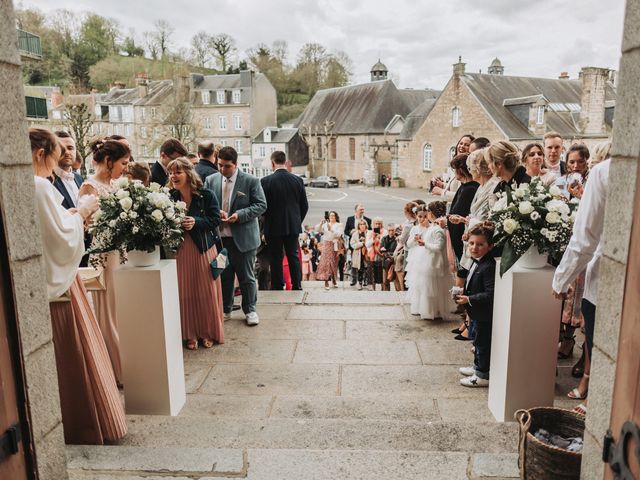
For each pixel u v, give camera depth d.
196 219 4.26
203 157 5.61
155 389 3.20
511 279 2.93
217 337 4.61
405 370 4.09
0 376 1.56
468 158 4.24
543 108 37.22
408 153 47.19
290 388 3.80
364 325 5.12
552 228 2.85
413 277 5.33
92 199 2.64
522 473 2.18
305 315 5.43
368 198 40.22
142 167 4.26
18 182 1.71
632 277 1.44
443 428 2.81
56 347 2.57
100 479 2.32
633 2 1.50
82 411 2.65
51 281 2.29
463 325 4.82
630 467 1.41
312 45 79.31
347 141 55.22
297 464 2.40
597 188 2.40
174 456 2.47
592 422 1.75
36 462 1.74
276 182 6.21
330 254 9.62
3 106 1.65
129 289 3.07
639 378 1.38
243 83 54.97
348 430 2.82
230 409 3.40
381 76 61.94
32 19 60.84
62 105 25.28
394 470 2.35
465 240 3.82
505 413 3.08
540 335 2.99
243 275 5.05
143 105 52.94
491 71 63.97
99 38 67.62
